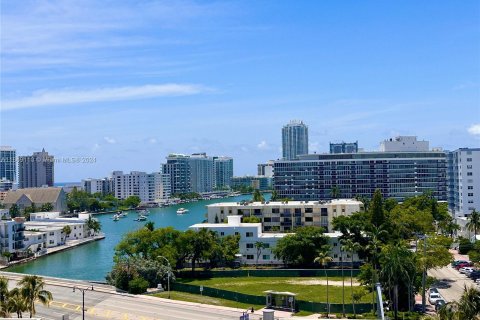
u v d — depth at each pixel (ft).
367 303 449.89
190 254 630.74
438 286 529.45
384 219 621.31
